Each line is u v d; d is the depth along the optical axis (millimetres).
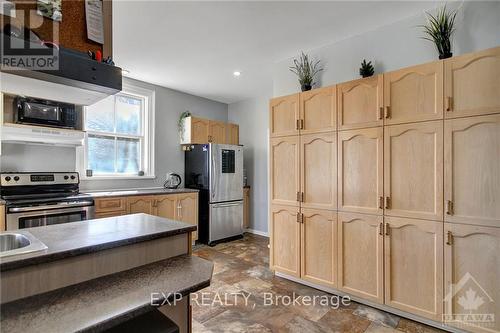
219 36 2723
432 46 2256
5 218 2410
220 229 4352
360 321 2127
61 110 2969
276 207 2967
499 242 1761
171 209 3836
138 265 1427
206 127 4676
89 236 1400
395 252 2180
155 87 4281
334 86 2535
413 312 2082
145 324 1187
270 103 3025
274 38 2770
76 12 1352
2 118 2594
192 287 1189
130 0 2121
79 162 3482
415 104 2084
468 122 1857
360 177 2373
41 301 1041
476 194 1837
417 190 2076
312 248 2682
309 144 2707
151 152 4223
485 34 2023
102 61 1333
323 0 2141
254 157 5043
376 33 2570
